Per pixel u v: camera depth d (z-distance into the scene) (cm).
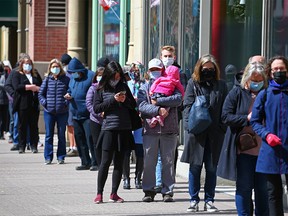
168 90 2227
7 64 4369
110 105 2212
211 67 2077
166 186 2281
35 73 3628
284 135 1708
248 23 2578
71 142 3562
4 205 2202
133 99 2245
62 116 3241
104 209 2148
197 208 2114
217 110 2069
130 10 3606
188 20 2795
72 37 4384
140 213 2089
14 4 5741
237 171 1836
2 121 4456
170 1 2978
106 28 3897
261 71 1841
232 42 2611
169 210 2139
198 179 2112
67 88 3219
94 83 2730
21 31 5394
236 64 2614
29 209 2136
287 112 1711
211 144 2075
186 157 2089
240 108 1848
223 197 2366
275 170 1700
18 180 2739
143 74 2767
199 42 2634
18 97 3609
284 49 2400
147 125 2259
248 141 1806
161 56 2339
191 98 2086
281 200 1736
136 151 2528
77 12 4378
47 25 4922
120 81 2241
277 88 1722
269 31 2459
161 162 2289
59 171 3008
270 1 2456
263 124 1769
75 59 3009
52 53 4931
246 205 1834
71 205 2211
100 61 2730
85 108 3002
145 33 3262
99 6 3984
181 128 2847
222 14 2619
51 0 4919
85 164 3055
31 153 3712
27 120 3656
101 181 2252
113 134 2233
